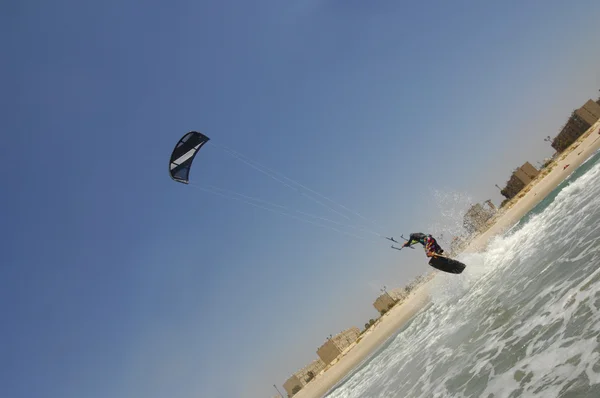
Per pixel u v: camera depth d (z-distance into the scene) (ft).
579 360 19.07
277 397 272.10
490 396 22.47
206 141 52.37
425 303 146.00
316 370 259.19
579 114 263.90
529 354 24.20
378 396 52.42
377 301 253.03
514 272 53.83
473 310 52.31
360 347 202.80
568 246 41.88
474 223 252.21
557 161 238.89
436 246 59.11
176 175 51.90
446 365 38.06
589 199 58.44
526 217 142.00
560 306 27.55
